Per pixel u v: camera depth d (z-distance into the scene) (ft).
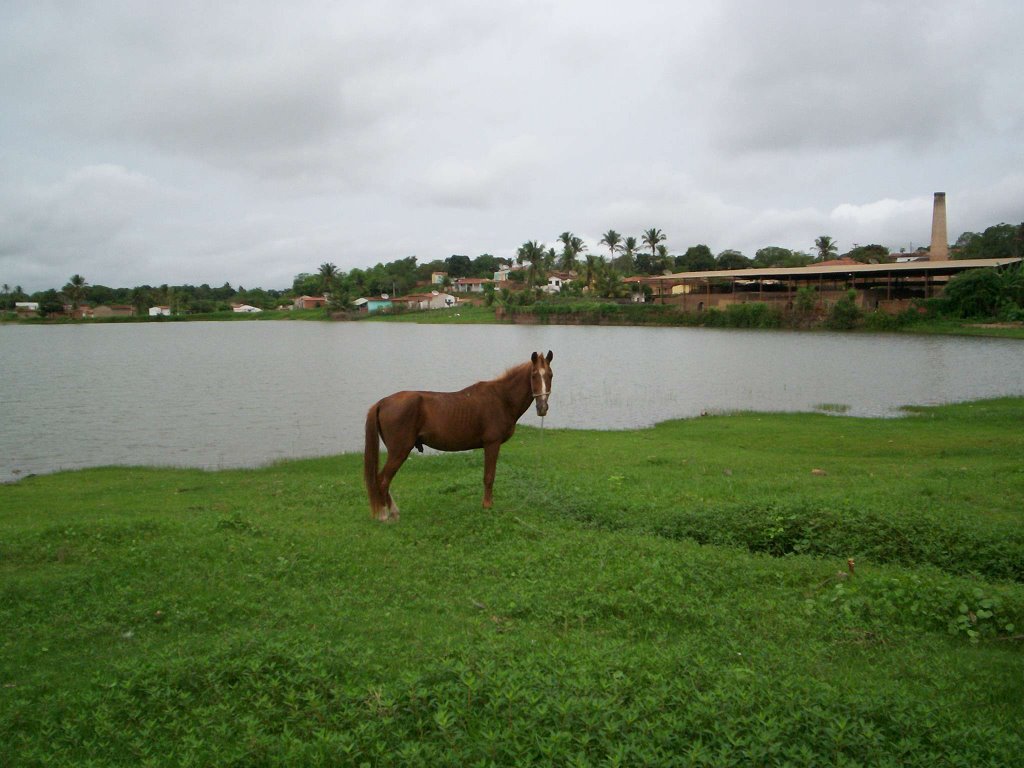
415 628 21.24
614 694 15.26
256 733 14.56
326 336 312.09
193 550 28.53
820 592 24.34
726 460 53.72
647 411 97.50
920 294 311.68
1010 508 35.06
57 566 27.71
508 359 185.78
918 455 56.18
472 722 14.58
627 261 528.63
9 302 618.85
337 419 92.63
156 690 16.56
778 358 176.86
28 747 14.82
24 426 87.40
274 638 19.40
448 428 34.94
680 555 27.43
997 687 17.53
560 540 29.71
